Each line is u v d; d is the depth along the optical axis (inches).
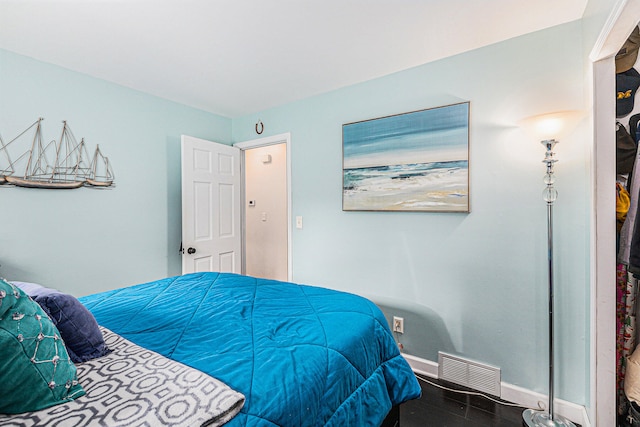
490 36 69.7
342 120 98.0
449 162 78.0
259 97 106.3
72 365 29.9
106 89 91.7
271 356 38.2
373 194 90.7
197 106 114.7
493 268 73.5
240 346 40.8
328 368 39.3
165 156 107.0
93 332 37.0
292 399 32.5
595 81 54.0
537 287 68.5
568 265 64.8
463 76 76.7
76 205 85.6
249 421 28.6
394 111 87.7
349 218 96.9
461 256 77.7
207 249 113.8
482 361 75.4
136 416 25.6
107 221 92.0
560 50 65.1
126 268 96.3
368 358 48.1
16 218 75.4
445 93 79.3
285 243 159.6
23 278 76.4
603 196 53.7
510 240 71.3
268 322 49.3
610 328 53.6
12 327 25.6
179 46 73.4
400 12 61.5
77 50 74.5
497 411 68.4
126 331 45.9
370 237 92.6
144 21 63.3
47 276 80.1
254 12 60.9
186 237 106.3
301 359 38.4
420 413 68.0
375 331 52.9
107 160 91.8
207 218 114.3
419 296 84.1
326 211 102.1
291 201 111.2
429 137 80.9
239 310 54.4
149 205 102.5
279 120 114.4
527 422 63.2
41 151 79.0
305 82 94.3
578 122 63.2
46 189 79.9
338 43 72.7
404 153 85.0
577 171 63.5
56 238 81.8
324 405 36.3
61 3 57.1
